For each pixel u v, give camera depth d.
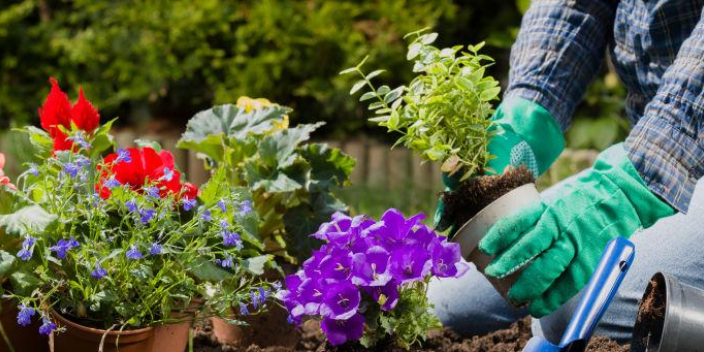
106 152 2.18
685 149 1.65
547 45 2.17
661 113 1.68
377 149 5.28
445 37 6.29
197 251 1.84
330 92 6.00
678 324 1.54
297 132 2.20
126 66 6.46
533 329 2.23
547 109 2.13
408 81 6.07
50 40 6.73
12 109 6.53
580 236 1.64
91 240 1.77
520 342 2.20
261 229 2.27
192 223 1.86
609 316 2.11
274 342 2.22
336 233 1.83
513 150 2.07
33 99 6.63
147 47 6.36
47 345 1.94
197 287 1.87
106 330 1.76
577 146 5.12
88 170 1.85
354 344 1.91
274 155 2.18
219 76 6.38
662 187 1.64
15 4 7.00
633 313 2.08
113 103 6.53
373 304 1.83
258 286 2.06
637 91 2.22
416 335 1.93
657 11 2.00
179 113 6.59
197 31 6.30
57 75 6.69
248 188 2.07
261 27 6.18
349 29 6.18
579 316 1.53
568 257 1.63
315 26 6.13
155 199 1.81
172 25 6.33
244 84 6.14
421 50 1.86
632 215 1.65
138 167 1.92
